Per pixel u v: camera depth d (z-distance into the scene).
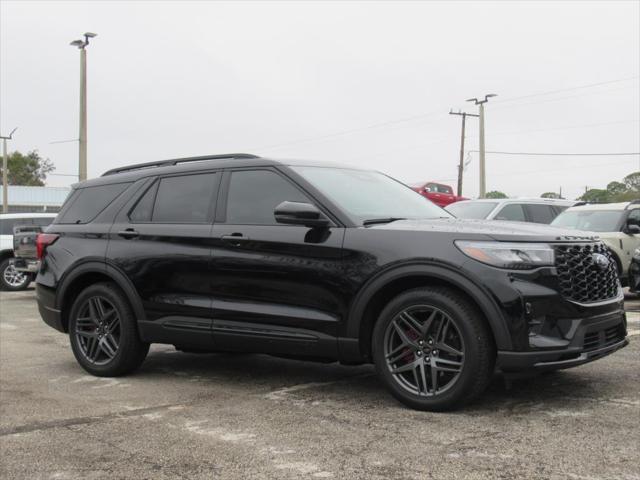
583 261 4.45
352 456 3.68
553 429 4.02
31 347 7.66
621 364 5.77
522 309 4.17
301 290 4.89
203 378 5.80
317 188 5.04
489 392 4.93
